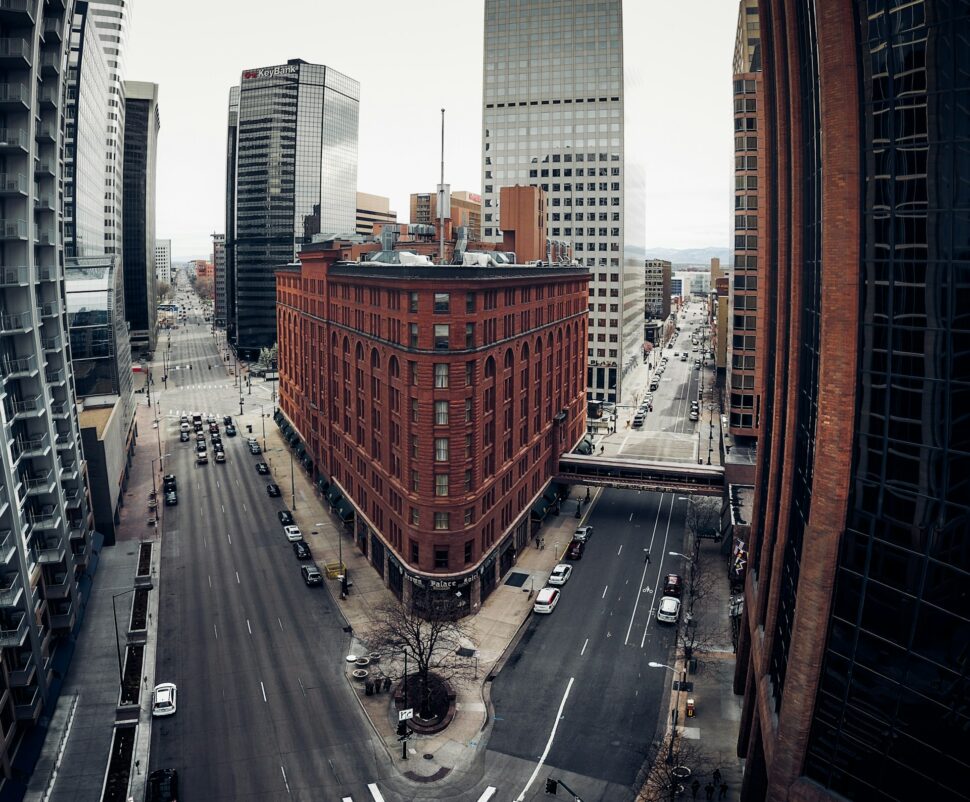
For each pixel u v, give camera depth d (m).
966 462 27.12
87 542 72.50
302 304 110.44
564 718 53.06
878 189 29.20
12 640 47.41
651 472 92.81
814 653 33.34
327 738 50.75
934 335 27.78
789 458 41.00
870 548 30.97
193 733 51.12
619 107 170.50
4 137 54.97
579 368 113.81
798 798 34.75
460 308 63.12
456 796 45.38
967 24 25.50
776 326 49.06
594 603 70.62
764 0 48.44
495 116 177.12
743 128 97.38
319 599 71.00
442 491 65.94
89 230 155.75
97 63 157.88
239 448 128.12
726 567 78.88
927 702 29.34
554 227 173.62
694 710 53.69
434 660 59.56
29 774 47.00
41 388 59.84
